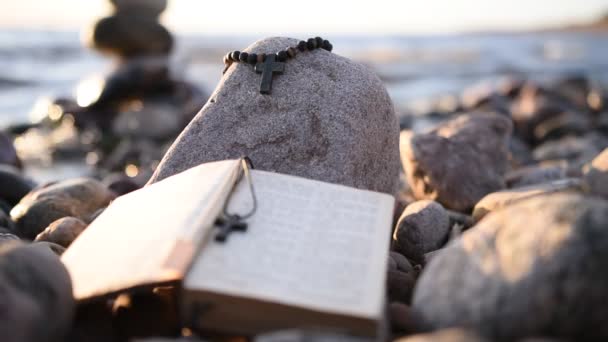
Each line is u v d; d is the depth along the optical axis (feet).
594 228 6.05
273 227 7.59
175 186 8.70
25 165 33.86
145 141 40.70
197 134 10.73
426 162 14.96
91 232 8.46
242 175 8.59
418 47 237.86
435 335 5.82
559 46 247.29
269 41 11.65
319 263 7.06
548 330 5.93
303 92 10.78
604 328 5.76
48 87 82.07
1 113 57.67
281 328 6.53
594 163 10.07
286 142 10.49
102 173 31.73
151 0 59.26
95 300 7.00
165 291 7.83
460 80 101.09
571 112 39.65
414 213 11.25
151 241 7.38
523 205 6.84
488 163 15.47
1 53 133.18
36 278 6.52
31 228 12.85
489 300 6.22
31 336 6.12
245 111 10.80
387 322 6.95
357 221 7.83
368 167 10.70
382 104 11.18
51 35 249.14
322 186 8.46
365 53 184.85
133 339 7.11
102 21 58.39
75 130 48.44
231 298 6.50
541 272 5.98
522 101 45.01
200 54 139.33
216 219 7.52
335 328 6.43
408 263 10.07
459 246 7.01
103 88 53.16
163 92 56.44
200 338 6.92
